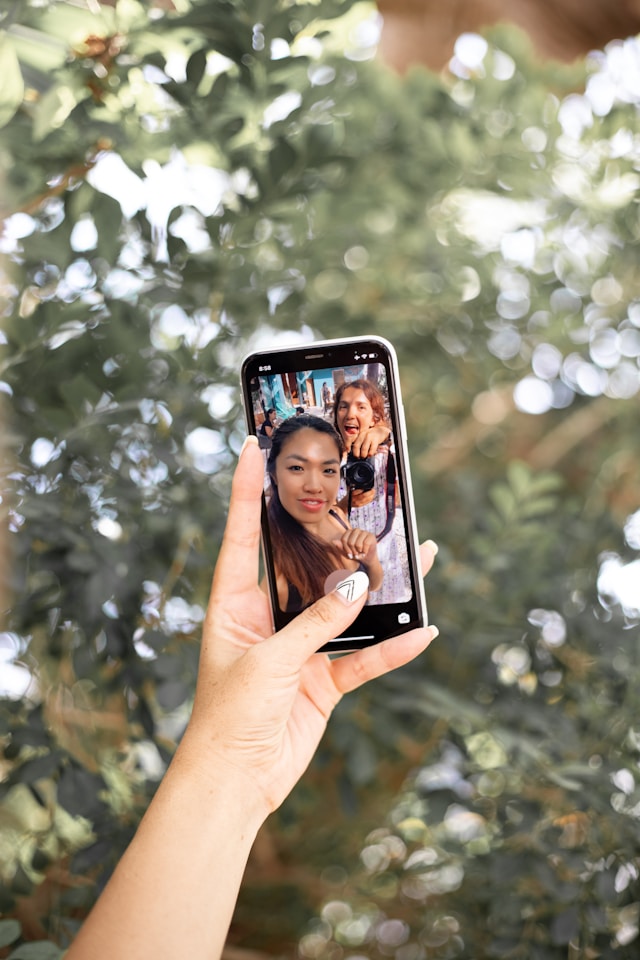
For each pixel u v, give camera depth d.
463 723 1.61
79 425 1.29
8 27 1.16
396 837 1.96
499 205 2.18
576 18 2.57
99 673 1.41
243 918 2.04
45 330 1.34
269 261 1.79
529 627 1.70
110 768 1.48
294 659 0.91
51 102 1.21
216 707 0.90
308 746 1.02
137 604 1.33
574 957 1.40
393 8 2.55
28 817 1.60
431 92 2.00
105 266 1.44
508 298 2.23
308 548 1.07
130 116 1.34
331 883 2.09
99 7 1.26
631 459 2.15
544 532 1.80
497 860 1.40
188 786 0.87
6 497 1.25
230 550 1.02
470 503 2.19
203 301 1.48
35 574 1.35
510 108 1.95
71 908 1.44
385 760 1.97
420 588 1.06
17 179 1.33
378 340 1.08
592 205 1.97
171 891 0.81
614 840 1.40
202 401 1.54
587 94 1.88
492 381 2.41
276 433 1.08
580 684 1.62
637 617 1.71
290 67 1.31
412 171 2.09
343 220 1.84
